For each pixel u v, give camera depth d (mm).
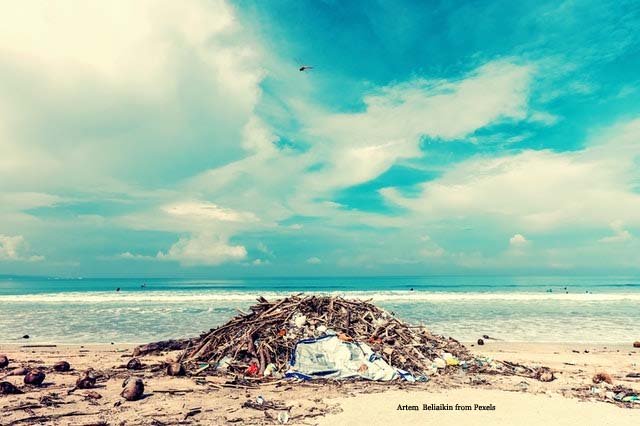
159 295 57156
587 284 104062
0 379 11453
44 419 8016
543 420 8375
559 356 15914
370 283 122312
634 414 8867
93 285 115562
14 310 34969
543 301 45312
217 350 13672
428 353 13820
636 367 14062
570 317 29781
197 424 7887
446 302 43781
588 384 11531
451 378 11969
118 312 33344
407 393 10148
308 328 14000
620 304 40969
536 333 22703
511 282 126062
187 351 14469
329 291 71812
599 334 22422
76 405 9031
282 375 11680
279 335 13586
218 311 34219
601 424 8219
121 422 7910
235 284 115750
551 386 11219
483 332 22969
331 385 10789
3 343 19297
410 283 120312
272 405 9047
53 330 23609
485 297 51688
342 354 12242
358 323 14805
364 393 10109
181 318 29234
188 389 10469
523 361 14836
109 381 11477
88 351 16859
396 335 14242
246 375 11969
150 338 21000
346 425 7922
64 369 12648
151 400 9500
